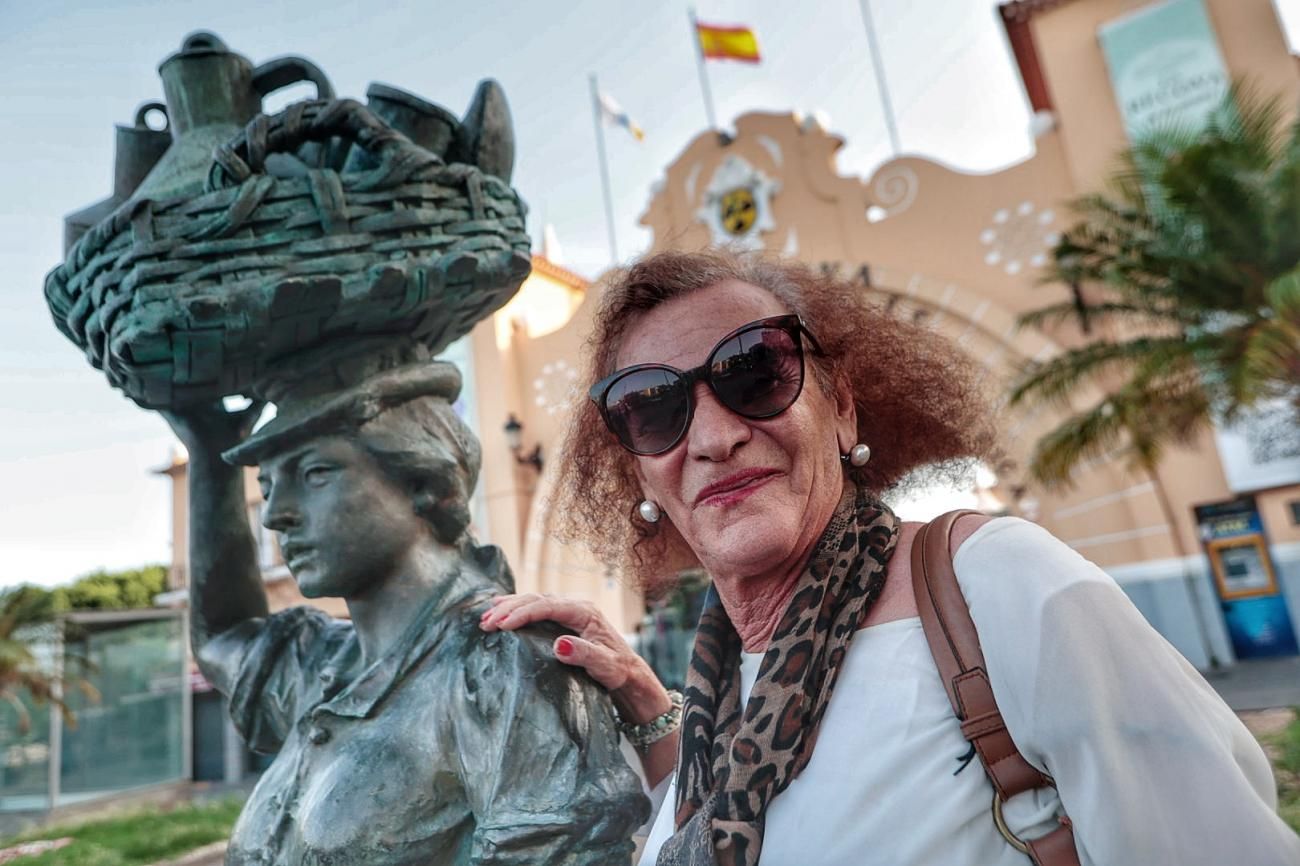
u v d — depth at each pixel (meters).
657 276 1.16
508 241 1.60
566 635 1.42
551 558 12.53
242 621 1.89
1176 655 0.82
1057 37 11.82
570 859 1.23
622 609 11.87
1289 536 10.34
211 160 1.57
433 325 1.62
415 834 1.31
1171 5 11.10
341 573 1.50
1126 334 10.24
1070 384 8.36
